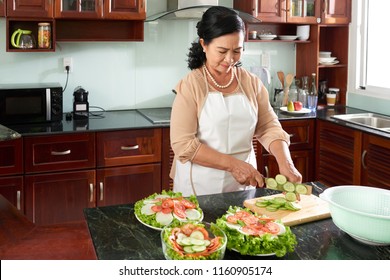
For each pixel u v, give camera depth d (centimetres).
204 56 196
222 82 197
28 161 281
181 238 122
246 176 175
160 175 314
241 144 201
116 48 353
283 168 181
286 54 406
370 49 381
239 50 179
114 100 359
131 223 150
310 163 360
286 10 360
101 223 150
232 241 126
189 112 191
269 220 138
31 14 296
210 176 196
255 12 351
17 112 301
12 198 281
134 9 318
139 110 362
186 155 185
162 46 364
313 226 151
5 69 327
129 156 304
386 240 130
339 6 380
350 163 324
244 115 198
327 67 409
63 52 340
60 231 169
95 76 351
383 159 294
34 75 335
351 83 394
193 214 146
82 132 289
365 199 151
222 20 173
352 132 319
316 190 184
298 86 403
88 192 298
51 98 309
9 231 166
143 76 363
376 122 349
